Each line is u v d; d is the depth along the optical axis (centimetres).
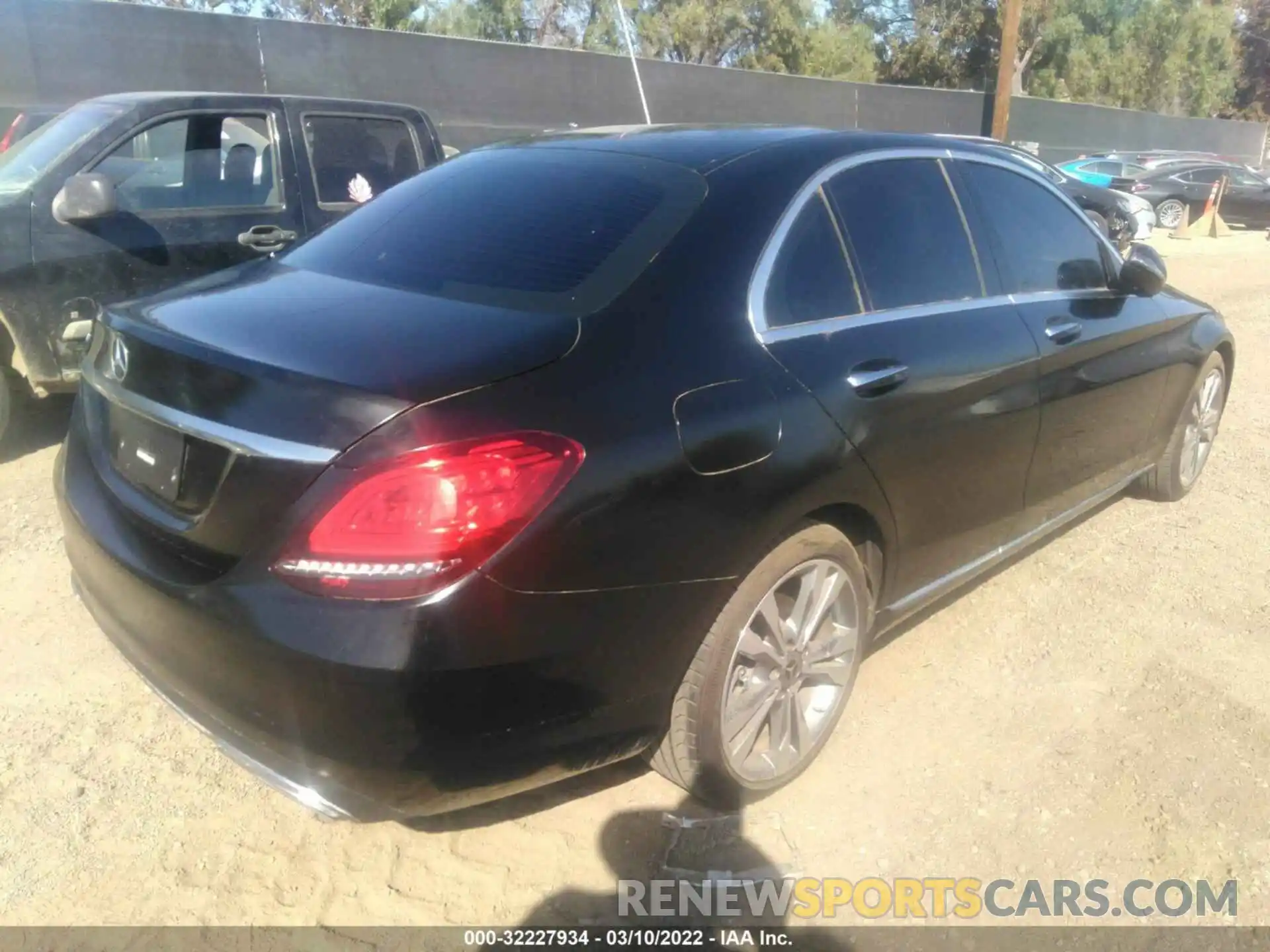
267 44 1483
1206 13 4406
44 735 321
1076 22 4100
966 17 4053
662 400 248
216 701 238
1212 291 1292
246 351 243
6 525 462
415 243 304
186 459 245
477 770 231
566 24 3212
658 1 3419
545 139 362
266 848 281
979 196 374
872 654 383
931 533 335
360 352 238
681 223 282
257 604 223
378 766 224
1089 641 395
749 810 301
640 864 281
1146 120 3278
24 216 521
